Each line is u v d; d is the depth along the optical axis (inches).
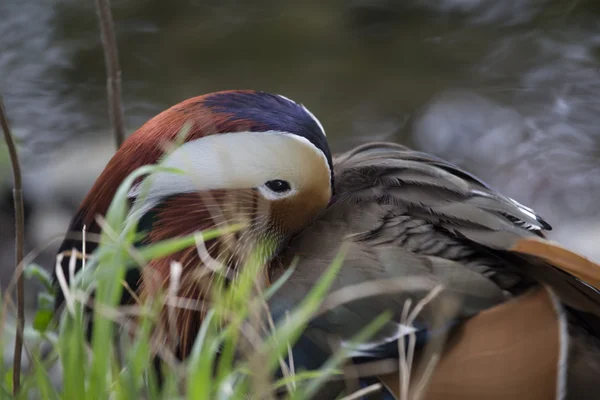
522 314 221.9
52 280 273.3
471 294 227.0
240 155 255.4
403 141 583.2
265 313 237.1
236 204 257.3
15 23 694.5
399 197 257.3
